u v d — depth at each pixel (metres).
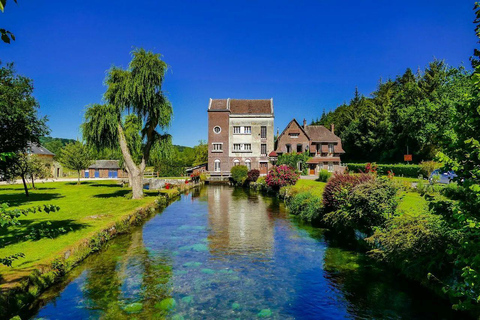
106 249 11.61
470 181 4.18
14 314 6.36
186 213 20.30
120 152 26.11
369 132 61.72
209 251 11.42
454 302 6.66
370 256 10.12
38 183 46.38
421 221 8.55
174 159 58.81
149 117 23.20
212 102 56.41
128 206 18.97
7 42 3.34
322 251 11.34
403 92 53.78
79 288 8.01
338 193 13.43
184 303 7.27
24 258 8.60
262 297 7.60
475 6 4.43
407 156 37.75
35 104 21.28
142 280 8.61
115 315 6.66
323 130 55.78
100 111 21.56
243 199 28.47
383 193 10.88
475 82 4.23
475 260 4.08
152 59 21.62
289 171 29.61
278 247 11.92
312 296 7.63
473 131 4.33
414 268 8.00
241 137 54.56
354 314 6.74
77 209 17.72
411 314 6.68
